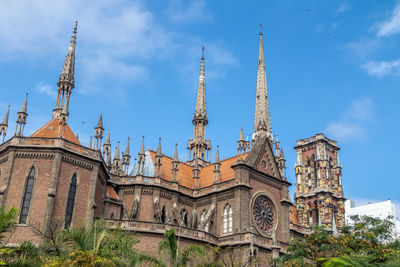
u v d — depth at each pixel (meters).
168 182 77.81
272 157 82.56
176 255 44.38
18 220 57.41
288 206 80.88
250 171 76.56
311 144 122.56
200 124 105.56
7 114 66.94
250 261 63.09
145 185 74.25
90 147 67.88
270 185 80.00
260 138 82.31
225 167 83.06
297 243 58.59
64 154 62.00
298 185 120.81
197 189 80.88
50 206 58.03
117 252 43.69
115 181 75.50
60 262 38.44
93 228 46.25
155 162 77.19
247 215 72.25
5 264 36.66
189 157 103.31
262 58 109.25
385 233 61.22
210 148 105.00
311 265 55.75
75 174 62.91
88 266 37.75
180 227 65.75
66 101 73.69
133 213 71.62
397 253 51.00
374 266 39.72
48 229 56.50
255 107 104.50
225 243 70.00
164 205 75.38
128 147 79.25
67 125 69.75
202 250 49.25
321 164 117.62
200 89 109.25
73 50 77.62
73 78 75.81
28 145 61.06
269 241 72.19
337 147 123.50
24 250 41.44
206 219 73.50
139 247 61.84
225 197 75.44
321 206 113.00
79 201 62.09
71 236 44.00
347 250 55.28
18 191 59.19
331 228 109.25
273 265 64.62
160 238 63.50
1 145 64.31
